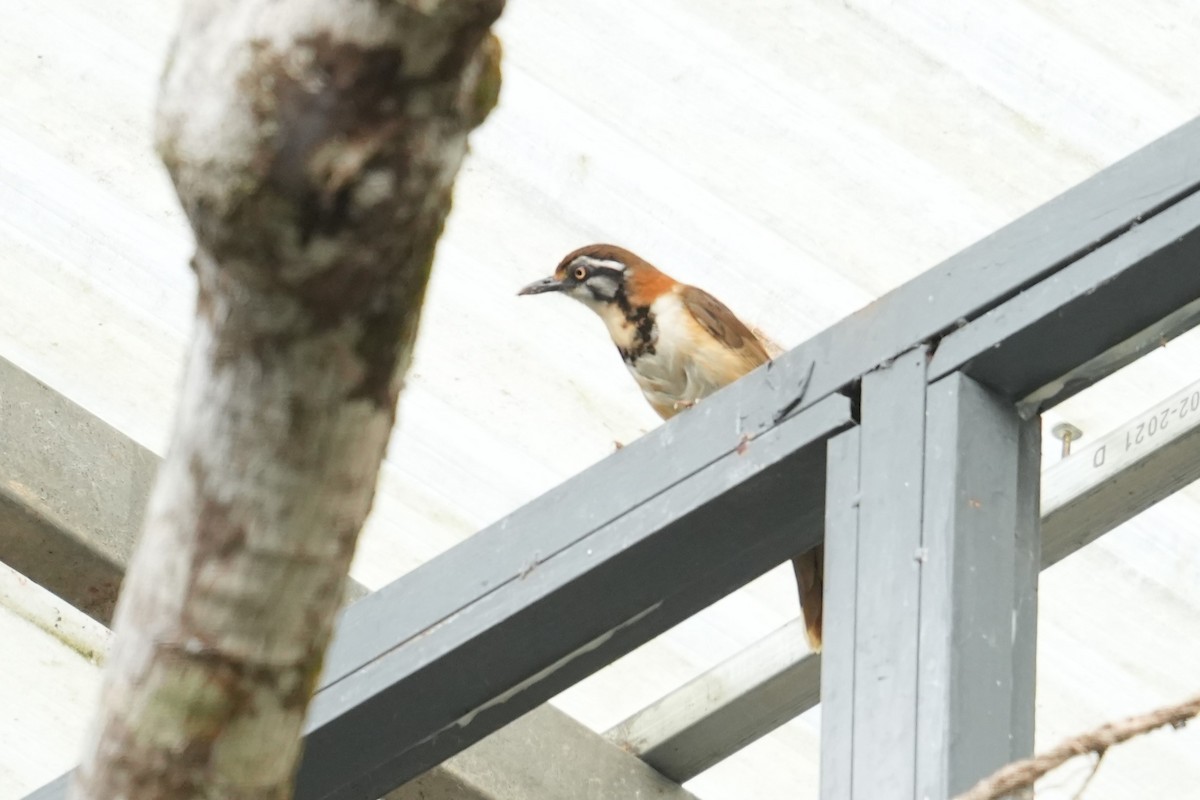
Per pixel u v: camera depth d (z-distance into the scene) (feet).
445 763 38.11
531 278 41.39
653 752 41.06
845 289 40.22
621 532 29.84
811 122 38.60
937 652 24.67
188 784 13.97
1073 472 34.37
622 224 40.57
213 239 13.24
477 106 13.65
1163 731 41.14
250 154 13.01
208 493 13.87
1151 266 25.48
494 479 42.60
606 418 41.98
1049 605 41.14
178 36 13.41
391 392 13.94
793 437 28.09
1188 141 25.91
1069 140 37.35
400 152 13.16
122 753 13.98
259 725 14.08
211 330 13.67
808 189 39.32
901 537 25.91
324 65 13.01
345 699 32.19
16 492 38.73
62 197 42.11
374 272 13.41
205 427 13.79
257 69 13.03
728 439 29.09
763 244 40.24
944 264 27.66
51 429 39.83
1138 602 40.34
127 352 42.55
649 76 39.01
